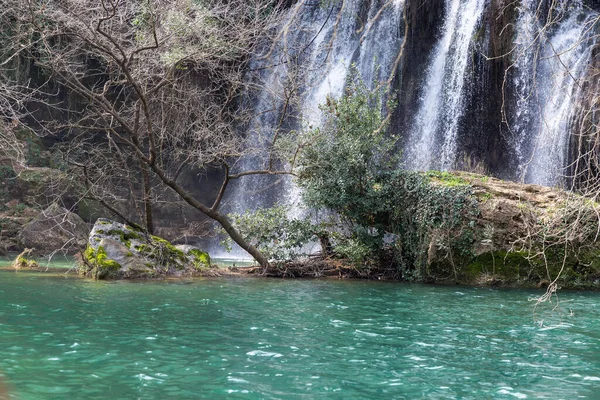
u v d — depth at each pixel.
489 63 22.66
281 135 14.38
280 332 7.05
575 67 19.66
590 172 6.53
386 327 7.56
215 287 11.17
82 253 12.65
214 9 12.82
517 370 5.50
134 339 6.43
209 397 4.49
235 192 26.70
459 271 12.94
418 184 13.36
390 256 14.19
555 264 12.37
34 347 5.92
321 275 13.99
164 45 12.40
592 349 6.41
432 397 4.63
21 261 14.50
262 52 14.64
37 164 23.62
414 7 24.41
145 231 13.24
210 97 16.95
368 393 4.70
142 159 13.21
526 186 13.17
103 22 12.35
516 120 21.73
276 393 4.63
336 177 13.49
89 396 4.44
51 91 24.84
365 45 24.98
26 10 12.27
